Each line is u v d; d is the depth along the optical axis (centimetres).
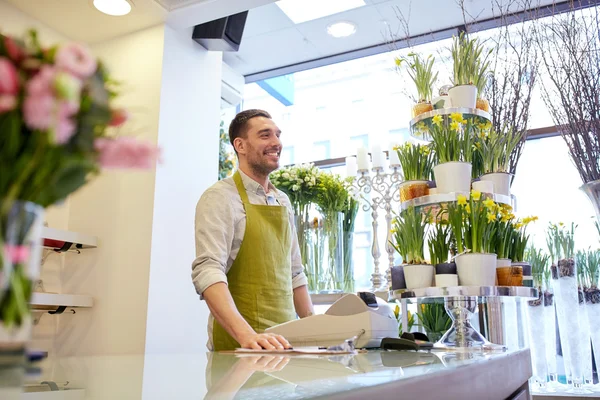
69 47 39
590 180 249
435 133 208
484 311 251
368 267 388
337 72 500
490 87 296
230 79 482
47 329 314
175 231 322
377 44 454
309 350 127
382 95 479
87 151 41
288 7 397
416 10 401
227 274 208
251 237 207
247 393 48
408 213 200
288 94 514
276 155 225
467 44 228
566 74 270
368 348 146
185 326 321
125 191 319
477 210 185
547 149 390
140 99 327
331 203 314
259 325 201
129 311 302
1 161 38
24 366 38
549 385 275
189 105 346
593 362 291
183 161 335
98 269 316
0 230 37
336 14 407
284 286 212
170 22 332
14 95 37
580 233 324
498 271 194
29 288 38
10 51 38
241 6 314
